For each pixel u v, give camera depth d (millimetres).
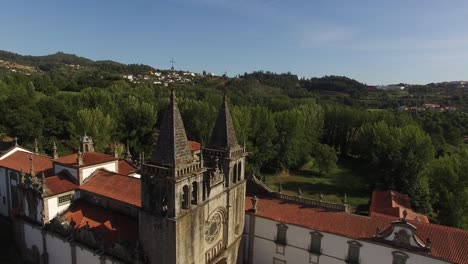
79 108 122000
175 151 33094
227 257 45750
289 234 48312
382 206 63750
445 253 38688
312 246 46781
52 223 44906
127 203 44094
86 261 41344
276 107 161375
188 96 149250
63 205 47719
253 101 166750
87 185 49406
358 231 44281
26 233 48844
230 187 43688
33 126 102188
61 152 100438
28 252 49219
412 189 75688
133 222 43625
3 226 59375
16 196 60531
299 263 48094
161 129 34344
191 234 35875
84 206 47906
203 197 38062
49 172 55656
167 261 34375
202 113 114688
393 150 91438
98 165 52625
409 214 58469
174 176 32344
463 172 68125
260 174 104625
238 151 45188
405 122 123500
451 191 68812
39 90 167375
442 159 74938
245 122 104438
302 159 117750
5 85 141625
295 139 114000
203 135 111312
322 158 109438
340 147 145125
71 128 102312
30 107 106625
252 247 51500
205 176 38562
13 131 101125
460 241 39812
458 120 149125
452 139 132625
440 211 69750
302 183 103500
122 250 37438
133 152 113000
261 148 107750
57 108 111500
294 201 53969
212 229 41125
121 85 178500
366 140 115125
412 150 88938
